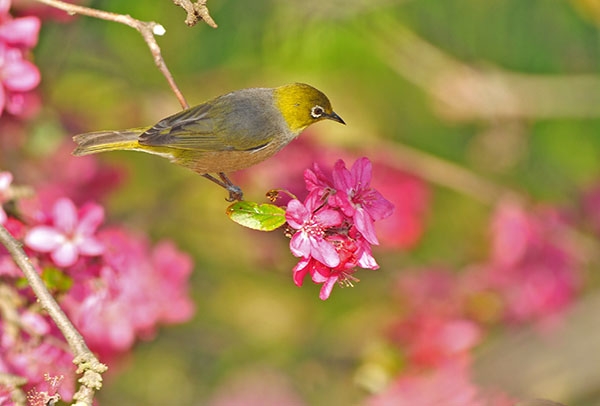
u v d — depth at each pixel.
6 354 8.71
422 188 14.59
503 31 14.33
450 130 15.36
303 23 13.43
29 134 13.28
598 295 12.56
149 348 14.23
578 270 13.31
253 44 13.41
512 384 11.27
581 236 13.79
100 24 13.44
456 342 12.32
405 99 15.38
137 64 14.34
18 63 9.53
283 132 9.31
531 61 14.61
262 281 15.26
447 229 15.39
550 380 11.06
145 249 11.41
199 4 7.31
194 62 13.94
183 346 14.53
